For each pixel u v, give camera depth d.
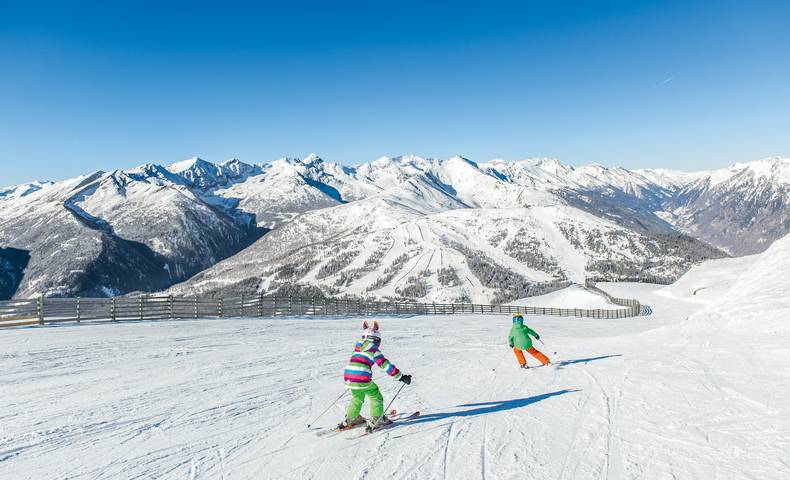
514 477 4.36
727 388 7.08
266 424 6.48
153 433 6.08
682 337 13.56
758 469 4.18
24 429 6.24
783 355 9.20
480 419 6.39
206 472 4.75
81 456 5.26
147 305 23.09
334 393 8.47
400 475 4.52
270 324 22.86
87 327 18.92
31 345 13.96
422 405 7.34
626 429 5.56
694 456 4.58
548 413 6.51
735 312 15.44
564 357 11.92
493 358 12.82
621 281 92.50
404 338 18.38
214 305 26.44
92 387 8.81
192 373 10.25
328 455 5.16
